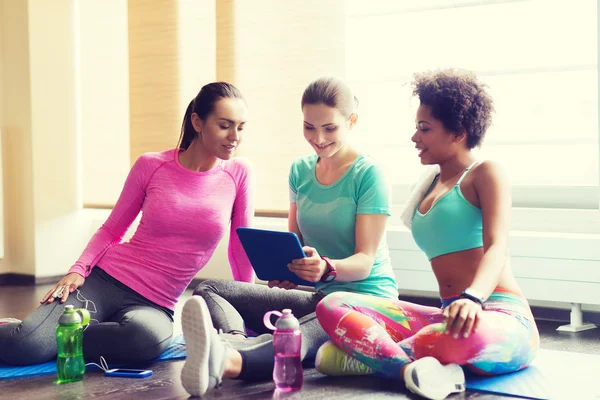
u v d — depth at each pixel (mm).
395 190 4090
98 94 4996
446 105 2256
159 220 2641
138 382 2314
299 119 4156
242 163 2791
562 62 3660
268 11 4207
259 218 4508
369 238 2430
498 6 3785
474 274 2232
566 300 3328
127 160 4938
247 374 2230
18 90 4797
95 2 4961
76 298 2580
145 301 2660
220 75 4363
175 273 2688
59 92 4922
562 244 3326
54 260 4902
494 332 2113
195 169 2689
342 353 2299
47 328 2502
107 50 4957
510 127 3807
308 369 2457
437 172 2400
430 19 3967
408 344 2164
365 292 2490
